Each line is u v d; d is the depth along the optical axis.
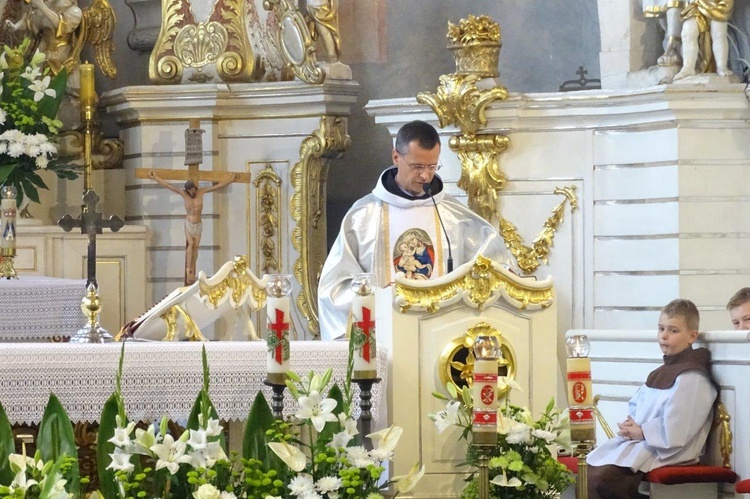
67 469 6.81
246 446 7.17
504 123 15.37
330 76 17.16
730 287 15.08
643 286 15.16
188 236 16.58
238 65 17.72
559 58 18.41
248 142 17.59
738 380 10.44
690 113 14.84
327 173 17.72
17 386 8.08
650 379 10.90
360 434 7.66
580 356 7.38
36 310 13.19
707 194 14.99
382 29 18.88
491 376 7.16
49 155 15.54
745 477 10.35
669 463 10.56
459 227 10.35
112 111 18.08
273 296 7.51
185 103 17.52
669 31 15.41
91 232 10.50
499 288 8.35
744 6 15.45
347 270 9.98
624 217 15.29
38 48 17.84
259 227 17.50
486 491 7.20
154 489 6.93
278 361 7.46
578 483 7.37
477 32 15.34
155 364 8.23
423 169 10.12
